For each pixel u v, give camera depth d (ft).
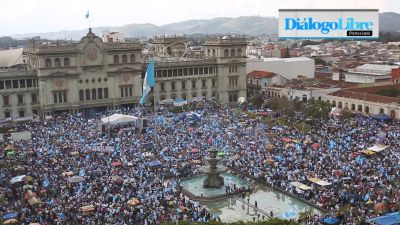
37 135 342.44
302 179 242.99
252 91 616.80
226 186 253.03
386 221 176.86
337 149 288.10
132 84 490.49
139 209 201.26
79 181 231.91
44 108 449.48
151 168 263.29
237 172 274.57
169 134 340.59
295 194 236.43
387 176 237.45
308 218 196.34
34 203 204.74
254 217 208.85
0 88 435.94
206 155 289.74
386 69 624.59
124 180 235.40
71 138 329.93
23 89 445.78
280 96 564.30
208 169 255.70
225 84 543.39
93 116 440.04
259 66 648.79
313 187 234.79
